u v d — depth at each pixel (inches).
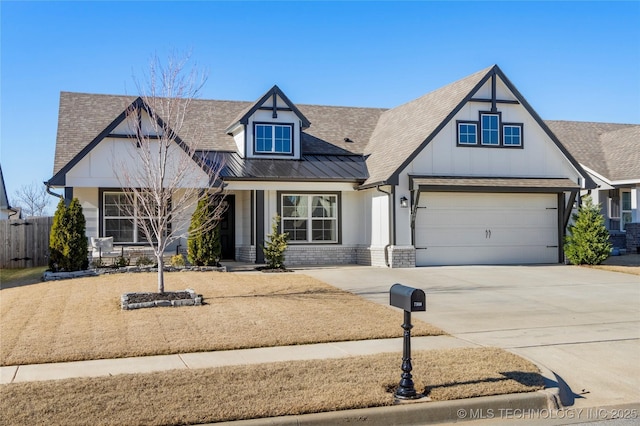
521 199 862.5
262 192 844.6
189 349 378.6
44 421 250.5
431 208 823.7
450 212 831.7
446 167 826.2
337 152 943.7
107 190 792.9
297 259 864.9
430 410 276.7
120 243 793.6
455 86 886.4
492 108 845.8
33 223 895.7
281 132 892.6
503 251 852.0
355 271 762.8
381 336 418.3
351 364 340.2
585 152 1121.4
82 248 704.4
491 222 848.9
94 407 266.7
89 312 480.7
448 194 831.7
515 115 860.6
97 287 593.0
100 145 746.2
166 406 269.0
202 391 289.7
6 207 1437.0
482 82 826.8
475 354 364.8
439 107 866.1
